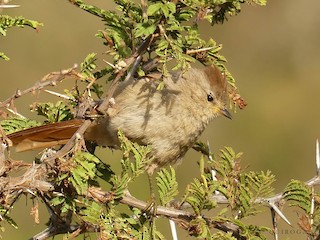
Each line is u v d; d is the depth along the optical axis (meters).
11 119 9.31
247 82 21.69
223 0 8.32
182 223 8.20
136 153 8.14
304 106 21.14
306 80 21.75
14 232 14.18
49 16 19.11
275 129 20.69
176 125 10.34
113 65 8.20
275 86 21.66
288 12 22.34
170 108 10.22
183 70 8.05
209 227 8.30
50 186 7.84
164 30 7.94
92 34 19.28
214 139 20.14
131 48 8.46
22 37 18.97
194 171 18.23
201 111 10.84
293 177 20.00
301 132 20.77
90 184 8.23
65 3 19.27
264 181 8.55
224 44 22.27
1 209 7.93
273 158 20.22
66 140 9.09
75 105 9.23
